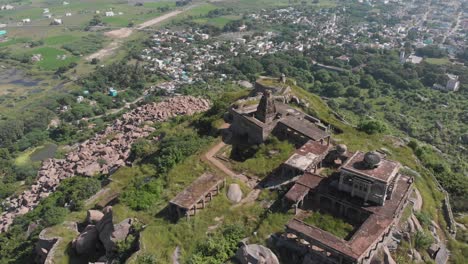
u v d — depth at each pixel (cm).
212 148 7375
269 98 7162
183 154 7300
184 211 5466
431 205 6391
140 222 5606
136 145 9775
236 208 5681
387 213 4966
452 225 6138
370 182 5022
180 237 5234
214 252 4991
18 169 12850
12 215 9519
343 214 5269
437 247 5484
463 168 11525
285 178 6094
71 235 6412
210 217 5512
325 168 6259
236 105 8094
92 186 8312
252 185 6234
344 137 7944
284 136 7250
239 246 5041
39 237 6450
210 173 6156
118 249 5353
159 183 6397
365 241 4572
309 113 8781
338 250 4444
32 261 6594
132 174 7869
